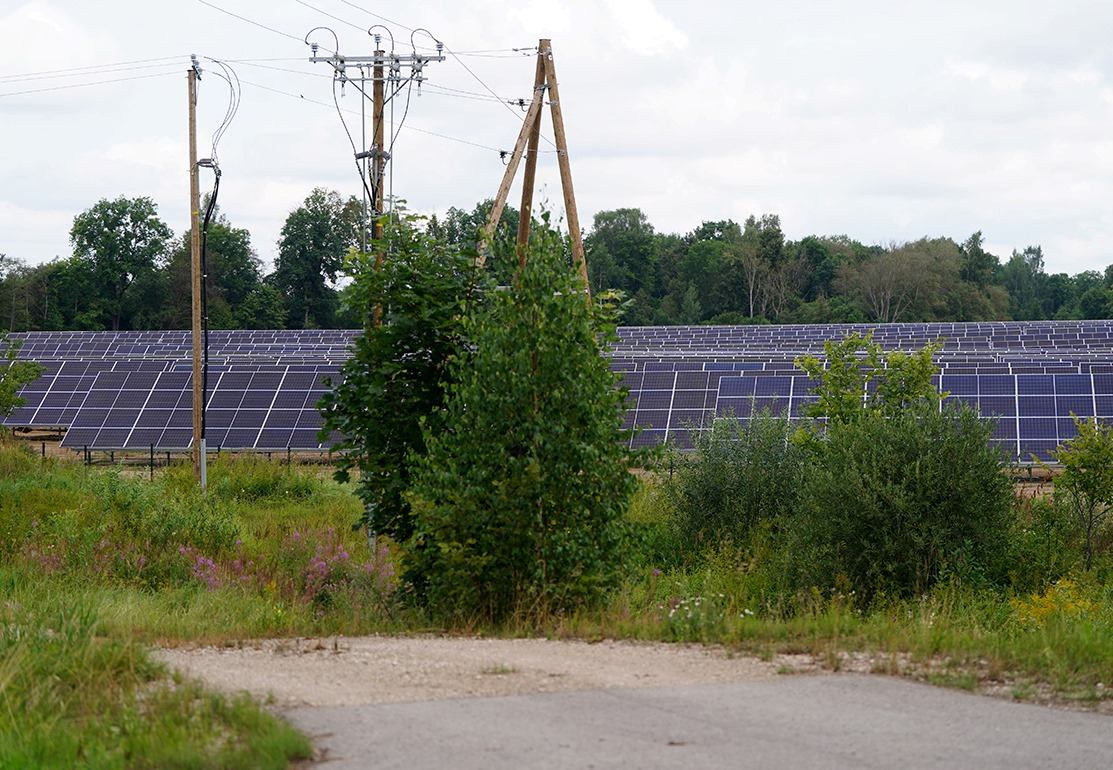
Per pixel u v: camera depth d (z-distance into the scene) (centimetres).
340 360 7319
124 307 15650
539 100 3316
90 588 2133
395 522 2003
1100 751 956
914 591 2270
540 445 1772
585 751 945
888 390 3031
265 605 2016
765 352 8344
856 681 1227
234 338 11094
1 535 2734
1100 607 1986
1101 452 2509
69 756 932
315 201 16625
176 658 1395
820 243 18388
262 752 910
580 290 1850
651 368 5706
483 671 1281
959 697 1152
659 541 2978
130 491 3241
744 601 2253
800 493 2533
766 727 1027
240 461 4516
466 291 2022
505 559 1748
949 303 16988
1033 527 2542
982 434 2406
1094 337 9194
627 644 1491
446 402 1886
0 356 6003
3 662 1262
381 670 1293
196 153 4334
